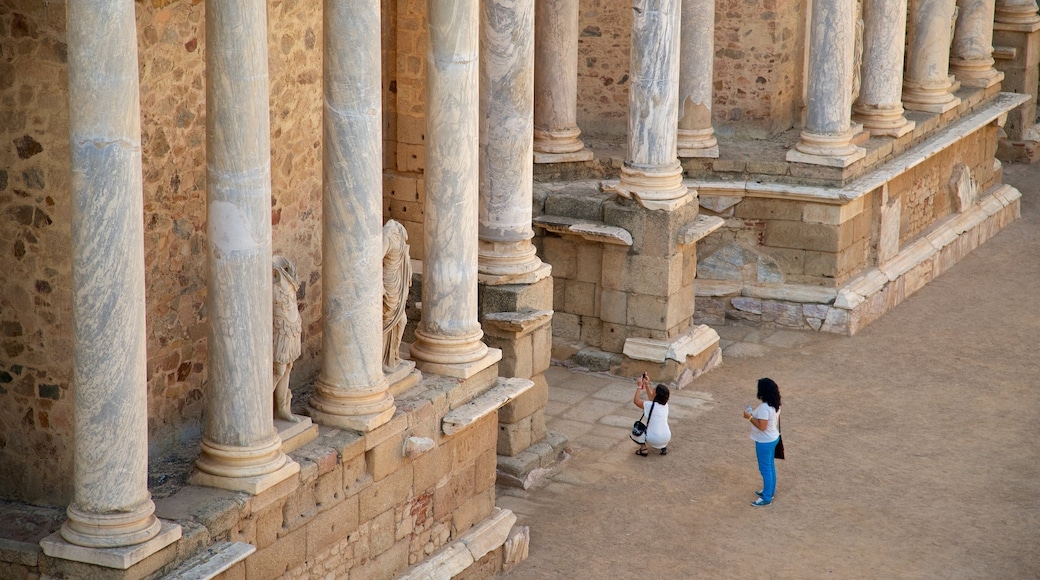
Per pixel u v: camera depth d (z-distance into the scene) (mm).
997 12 31531
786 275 22531
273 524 12109
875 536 15961
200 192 12547
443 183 14125
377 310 13008
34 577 10992
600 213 19984
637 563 15242
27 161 11273
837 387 20312
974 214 27016
